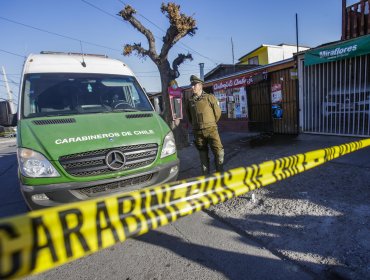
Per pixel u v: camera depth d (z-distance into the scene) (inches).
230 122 467.8
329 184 176.9
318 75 317.1
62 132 130.0
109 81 185.3
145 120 155.3
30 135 128.0
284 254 113.6
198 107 188.7
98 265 118.6
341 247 112.7
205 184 107.2
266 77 383.2
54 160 117.9
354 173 189.6
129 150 132.2
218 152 193.8
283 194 170.7
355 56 271.4
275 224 137.7
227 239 131.6
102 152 126.0
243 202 167.6
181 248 127.0
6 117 178.4
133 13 351.9
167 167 142.6
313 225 131.6
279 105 378.9
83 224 70.6
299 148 283.7
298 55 330.0
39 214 62.5
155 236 139.6
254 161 256.2
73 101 166.7
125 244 133.8
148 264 116.6
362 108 279.1
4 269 56.3
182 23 327.3
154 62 369.4
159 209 90.2
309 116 333.1
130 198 81.6
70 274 113.8
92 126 137.8
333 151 176.9
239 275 104.7
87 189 122.2
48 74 173.2
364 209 139.2
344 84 292.4
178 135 366.9
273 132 395.9
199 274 107.3
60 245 65.9
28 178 117.7
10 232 56.8
